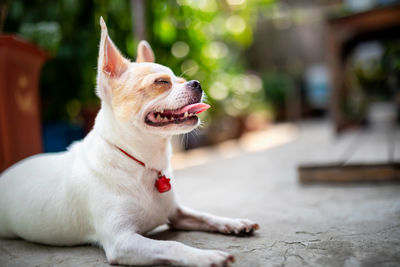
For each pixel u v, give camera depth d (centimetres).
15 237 61
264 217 63
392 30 171
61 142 111
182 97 54
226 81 180
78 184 54
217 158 153
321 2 256
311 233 55
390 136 143
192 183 98
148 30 121
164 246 48
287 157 133
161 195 56
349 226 56
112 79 55
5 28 109
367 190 75
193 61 146
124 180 52
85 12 119
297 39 335
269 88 323
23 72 77
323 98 372
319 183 84
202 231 59
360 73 236
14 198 58
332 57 169
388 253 48
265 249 51
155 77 54
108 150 53
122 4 112
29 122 78
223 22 164
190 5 130
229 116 210
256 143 204
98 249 54
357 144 131
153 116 54
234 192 83
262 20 301
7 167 73
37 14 112
